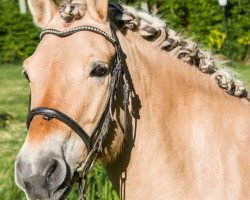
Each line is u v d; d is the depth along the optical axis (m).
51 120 3.49
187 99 4.04
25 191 3.44
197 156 3.95
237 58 19.58
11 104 15.41
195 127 4.00
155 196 3.96
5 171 7.43
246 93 4.23
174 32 4.15
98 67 3.60
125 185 4.01
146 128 3.96
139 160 3.97
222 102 4.09
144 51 4.03
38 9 3.98
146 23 4.07
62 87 3.52
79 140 3.57
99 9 3.77
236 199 3.86
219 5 19.34
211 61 4.16
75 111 3.53
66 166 3.50
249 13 19.61
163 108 4.00
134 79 3.93
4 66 22.08
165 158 3.96
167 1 18.22
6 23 22.41
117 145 3.86
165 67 4.06
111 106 3.71
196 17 19.20
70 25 3.73
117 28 3.96
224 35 19.41
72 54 3.58
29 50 22.41
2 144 11.30
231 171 3.90
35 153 3.42
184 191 3.92
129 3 4.43
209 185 3.89
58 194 3.48
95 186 6.51
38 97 3.52
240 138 3.99
